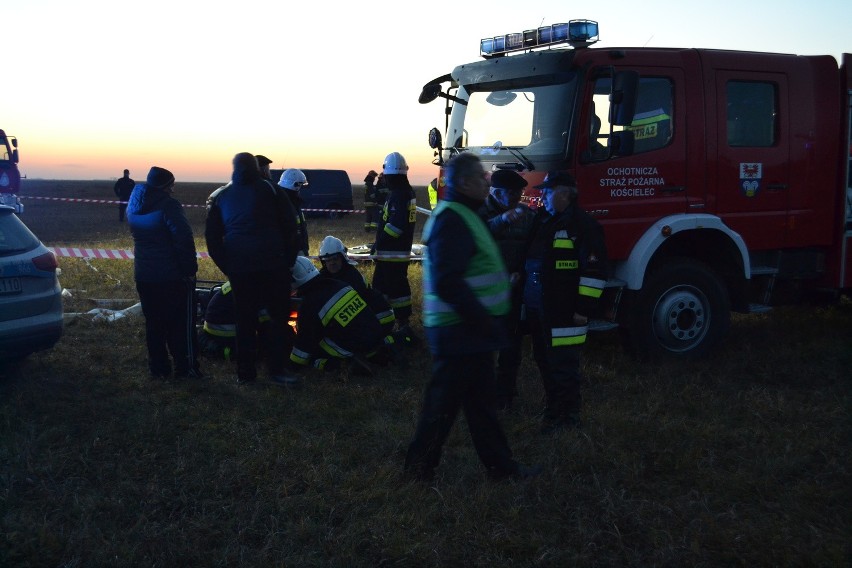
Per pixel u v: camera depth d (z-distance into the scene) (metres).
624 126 6.31
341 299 6.32
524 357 6.88
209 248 5.83
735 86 6.91
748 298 6.98
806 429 5.01
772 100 7.12
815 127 7.29
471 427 4.12
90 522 3.76
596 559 3.48
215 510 3.94
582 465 4.45
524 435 4.98
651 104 6.48
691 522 3.74
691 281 6.68
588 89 6.22
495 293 3.80
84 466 4.43
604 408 5.40
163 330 6.07
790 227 7.22
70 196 47.28
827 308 8.76
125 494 4.09
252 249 5.70
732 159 6.86
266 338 6.19
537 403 5.56
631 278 6.38
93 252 10.65
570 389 4.88
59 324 6.07
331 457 4.54
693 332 6.75
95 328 7.78
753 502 4.03
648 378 6.16
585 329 4.82
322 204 26.70
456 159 3.70
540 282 4.87
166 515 3.91
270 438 4.87
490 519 3.81
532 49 7.05
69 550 3.50
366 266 11.66
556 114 6.30
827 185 7.39
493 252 3.79
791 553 3.42
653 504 3.96
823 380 6.23
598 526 3.76
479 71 7.15
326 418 5.32
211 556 3.47
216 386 5.94
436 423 3.99
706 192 6.75
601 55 6.27
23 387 5.75
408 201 7.19
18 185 21.56
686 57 6.64
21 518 3.74
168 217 5.77
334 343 6.42
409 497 4.00
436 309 3.82
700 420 5.25
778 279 7.46
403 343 7.02
